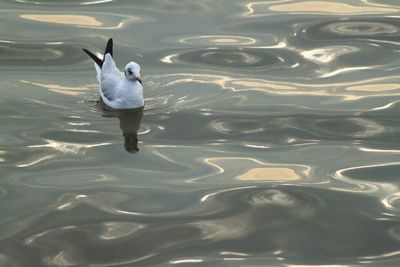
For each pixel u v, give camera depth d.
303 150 15.14
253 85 17.50
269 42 19.27
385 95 17.06
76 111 16.42
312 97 17.03
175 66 18.22
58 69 18.17
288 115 16.30
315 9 21.00
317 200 13.62
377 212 13.30
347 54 18.77
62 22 20.17
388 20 20.23
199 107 16.56
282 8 21.06
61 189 13.90
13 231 12.82
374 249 12.46
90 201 13.60
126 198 13.64
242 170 14.48
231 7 21.14
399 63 18.36
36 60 18.50
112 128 15.80
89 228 12.92
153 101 16.81
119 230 12.84
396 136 15.57
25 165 14.62
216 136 15.60
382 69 18.14
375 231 12.86
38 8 21.00
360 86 17.47
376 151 15.09
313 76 17.92
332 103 16.77
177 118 16.17
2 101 16.70
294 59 18.58
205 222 13.06
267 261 12.16
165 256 12.27
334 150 15.16
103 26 19.97
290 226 12.98
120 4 21.31
